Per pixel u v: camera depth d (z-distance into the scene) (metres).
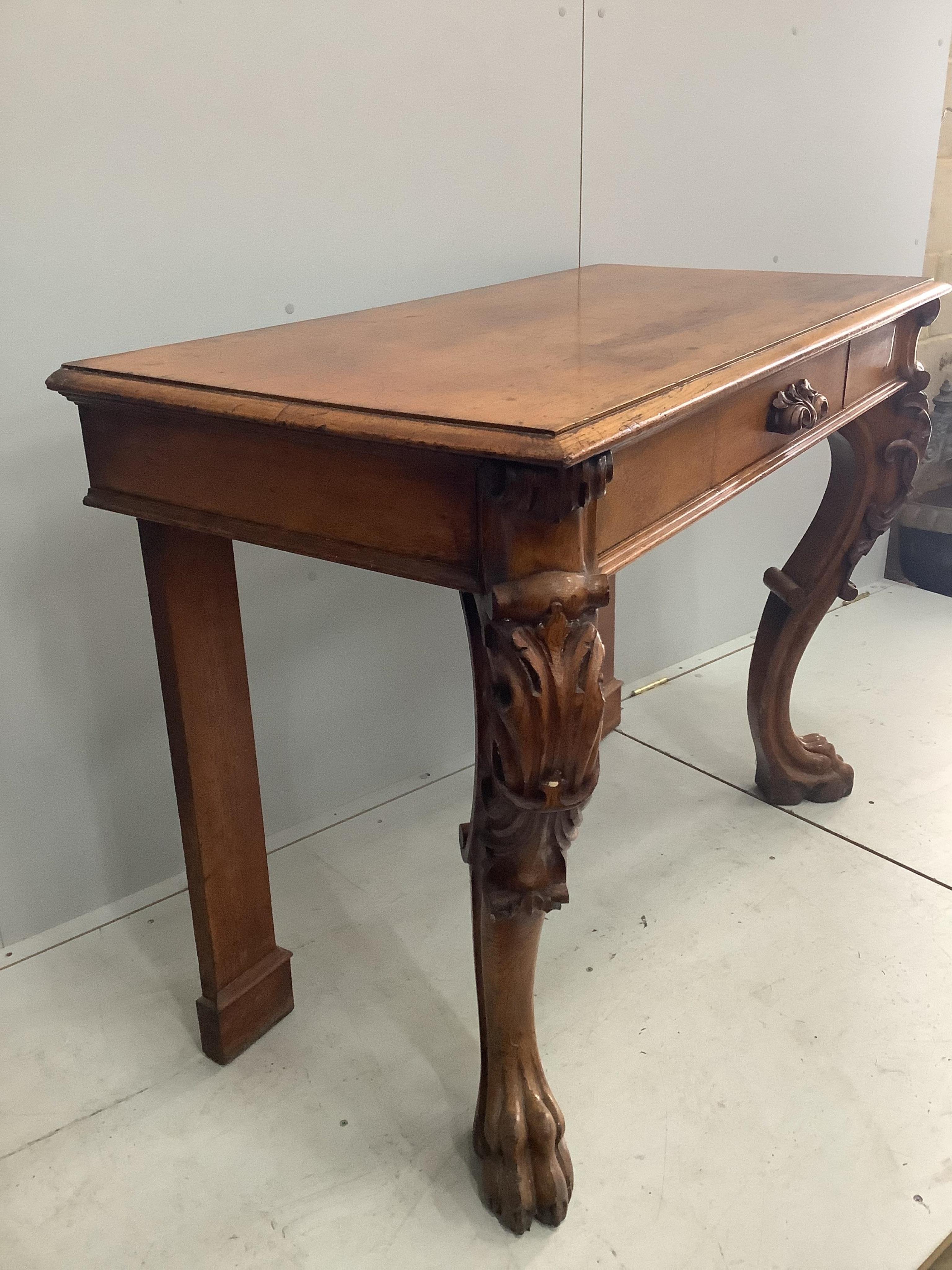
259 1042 1.09
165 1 1.04
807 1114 0.98
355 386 0.76
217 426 0.79
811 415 0.92
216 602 0.97
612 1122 0.98
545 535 0.66
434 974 1.18
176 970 1.20
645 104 1.48
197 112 1.10
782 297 1.12
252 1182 0.93
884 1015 1.10
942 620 2.08
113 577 1.20
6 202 1.01
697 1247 0.86
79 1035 1.11
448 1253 0.87
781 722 1.43
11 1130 0.99
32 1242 0.88
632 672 1.83
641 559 1.76
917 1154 0.94
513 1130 0.87
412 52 1.23
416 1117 1.00
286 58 1.14
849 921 1.24
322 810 1.49
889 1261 0.85
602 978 1.16
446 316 1.08
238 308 1.19
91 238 1.07
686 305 1.09
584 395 0.70
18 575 1.13
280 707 1.39
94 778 1.26
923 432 1.28
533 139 1.38
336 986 1.17
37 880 1.25
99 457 0.88
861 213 1.84
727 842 1.40
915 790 1.51
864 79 1.74
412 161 1.28
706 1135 0.96
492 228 1.38
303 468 0.75
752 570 1.97
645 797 1.51
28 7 0.97
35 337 1.06
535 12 1.32
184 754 0.98
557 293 1.21
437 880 1.34
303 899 1.31
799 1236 0.87
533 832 0.78
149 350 0.94
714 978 1.16
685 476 0.81
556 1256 0.86
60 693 1.20
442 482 0.68
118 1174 0.95
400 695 1.52
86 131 1.04
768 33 1.58
